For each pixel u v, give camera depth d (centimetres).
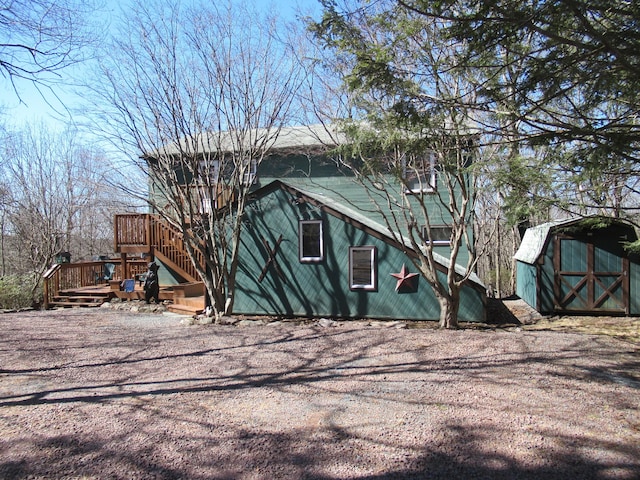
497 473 339
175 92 1108
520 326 1019
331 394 526
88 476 348
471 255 965
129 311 1315
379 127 645
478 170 742
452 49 662
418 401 496
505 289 2241
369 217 1451
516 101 486
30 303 1479
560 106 539
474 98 659
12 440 411
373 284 1113
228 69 1116
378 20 685
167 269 1628
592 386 539
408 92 505
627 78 427
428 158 967
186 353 750
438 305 1077
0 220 2628
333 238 1139
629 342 793
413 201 1358
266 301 1183
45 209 2381
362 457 369
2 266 2906
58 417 466
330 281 1141
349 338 853
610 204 1062
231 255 1202
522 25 388
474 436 403
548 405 477
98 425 443
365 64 491
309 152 1330
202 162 1275
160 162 1148
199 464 363
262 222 1184
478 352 721
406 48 654
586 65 423
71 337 902
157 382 588
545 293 1160
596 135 438
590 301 1136
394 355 709
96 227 2930
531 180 726
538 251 1188
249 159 1144
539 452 371
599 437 397
